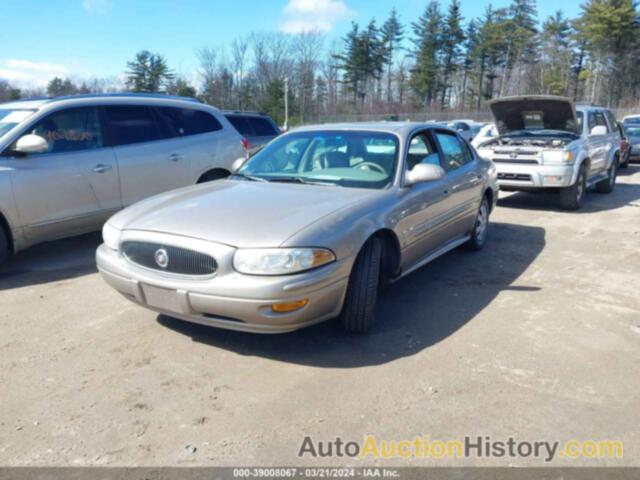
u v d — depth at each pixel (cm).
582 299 479
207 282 332
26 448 271
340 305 365
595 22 5650
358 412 300
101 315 438
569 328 414
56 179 569
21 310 451
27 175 547
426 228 475
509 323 423
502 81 6581
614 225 803
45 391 325
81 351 375
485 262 595
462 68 6562
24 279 534
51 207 568
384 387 326
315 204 383
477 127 2716
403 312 445
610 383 332
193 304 338
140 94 687
